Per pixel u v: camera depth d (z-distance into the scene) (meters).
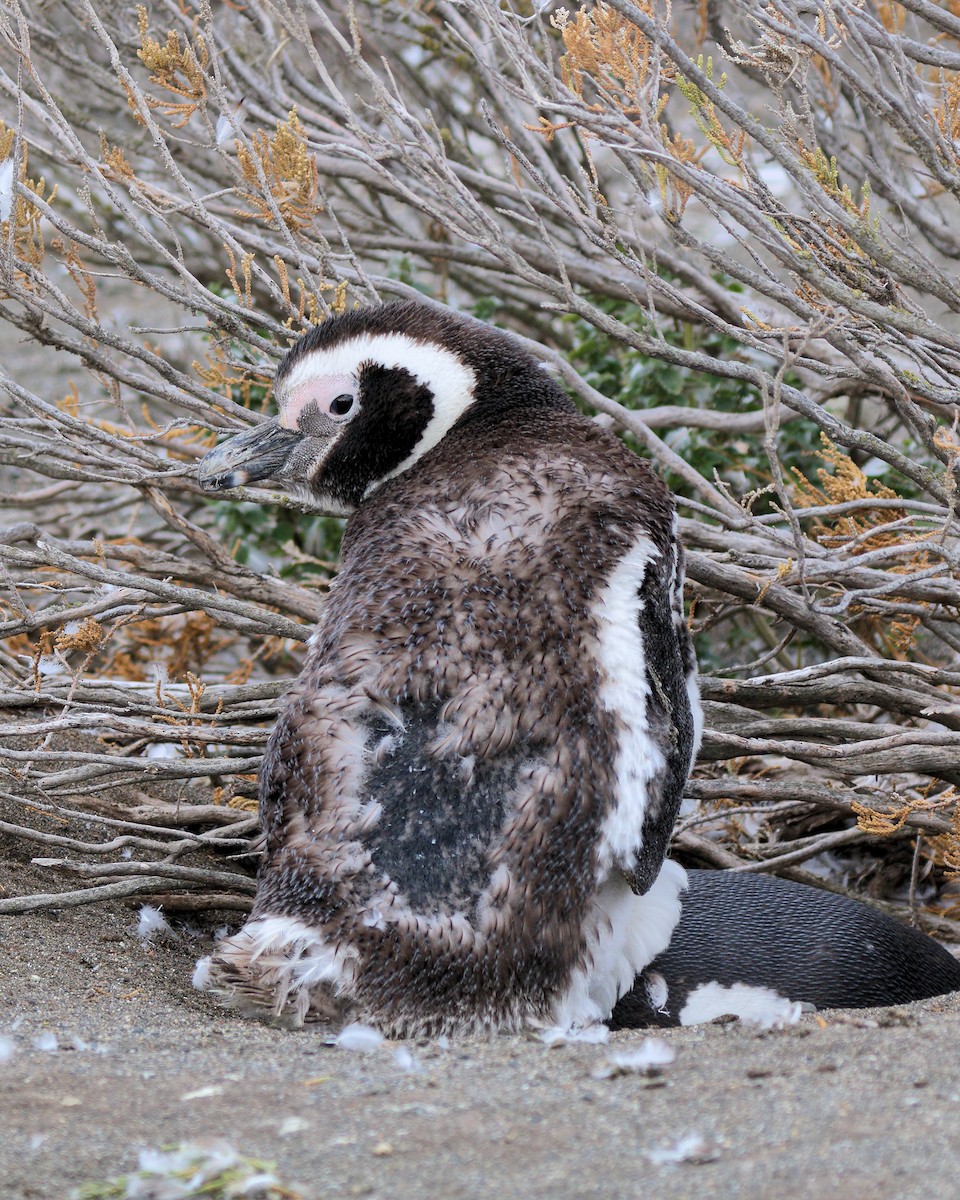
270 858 6.08
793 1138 4.47
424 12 14.56
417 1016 5.77
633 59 8.57
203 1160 4.39
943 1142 4.37
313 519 14.38
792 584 9.63
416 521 6.66
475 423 7.54
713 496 10.38
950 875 9.79
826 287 8.41
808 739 9.85
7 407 11.90
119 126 16.53
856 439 9.31
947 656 13.02
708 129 8.41
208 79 10.05
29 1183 4.35
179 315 20.70
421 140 10.02
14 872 8.50
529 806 5.84
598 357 14.35
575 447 7.10
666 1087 4.97
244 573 10.40
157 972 7.33
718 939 7.63
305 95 13.97
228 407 10.30
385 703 5.99
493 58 12.63
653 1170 4.32
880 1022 5.79
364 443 7.83
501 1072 5.21
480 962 5.77
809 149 9.29
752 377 9.35
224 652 15.50
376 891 5.81
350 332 7.86
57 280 20.94
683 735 6.45
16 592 9.12
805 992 7.46
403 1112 4.81
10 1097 5.00
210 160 15.60
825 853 10.97
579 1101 4.86
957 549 9.59
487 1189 4.24
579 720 5.96
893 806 9.23
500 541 6.41
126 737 10.41
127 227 17.44
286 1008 5.91
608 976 6.58
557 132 14.20
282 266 10.12
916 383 8.94
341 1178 4.34
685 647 7.07
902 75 8.55
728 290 14.38
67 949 7.46
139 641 13.67
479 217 9.97
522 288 16.08
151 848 8.58
